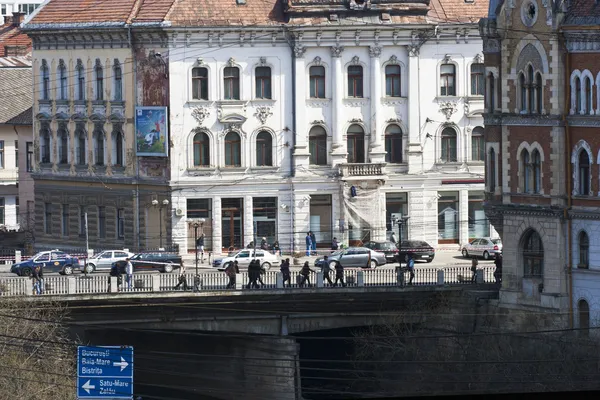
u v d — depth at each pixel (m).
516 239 169.38
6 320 154.62
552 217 165.62
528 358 160.25
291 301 173.12
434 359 163.00
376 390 164.62
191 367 173.00
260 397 172.62
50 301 164.62
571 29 162.38
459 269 181.75
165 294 169.88
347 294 173.38
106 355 119.56
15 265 189.88
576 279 164.62
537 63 166.25
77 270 191.00
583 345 159.12
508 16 169.00
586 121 162.50
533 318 167.00
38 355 152.00
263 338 173.00
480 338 165.50
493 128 171.62
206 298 171.25
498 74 171.00
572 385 156.62
